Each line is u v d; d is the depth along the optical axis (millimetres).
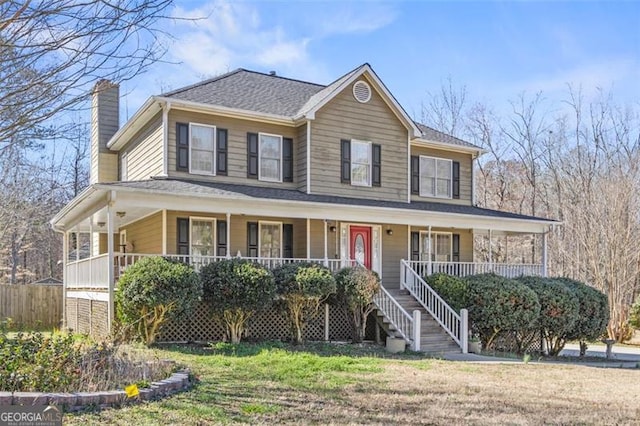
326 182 17750
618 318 24500
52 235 34625
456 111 36938
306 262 14898
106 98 20766
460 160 21641
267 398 7551
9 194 23969
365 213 16547
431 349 14773
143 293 11922
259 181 17281
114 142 19672
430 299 16344
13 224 25656
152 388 7188
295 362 10781
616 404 8180
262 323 14828
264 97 18609
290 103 18750
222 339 14023
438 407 7473
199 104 16125
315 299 13992
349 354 13133
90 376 7156
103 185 12945
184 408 6605
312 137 17625
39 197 25859
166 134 15844
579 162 30594
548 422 6859
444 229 20609
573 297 16953
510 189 34750
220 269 13273
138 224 18094
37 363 7105
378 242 18922
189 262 14734
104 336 12336
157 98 15672
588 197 28203
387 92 18938
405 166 19469
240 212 14648
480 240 33938
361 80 18703
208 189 14820
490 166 35562
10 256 30875
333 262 17203
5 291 21172
